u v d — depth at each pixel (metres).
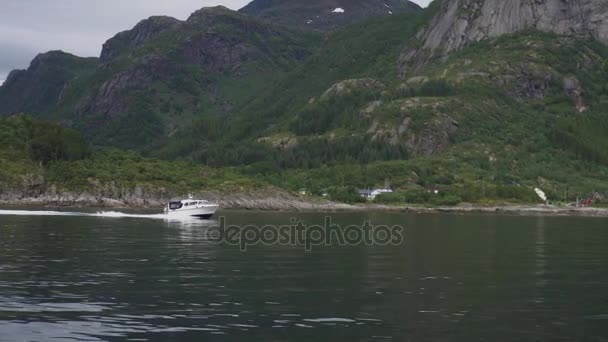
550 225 153.38
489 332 42.47
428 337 41.25
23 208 186.12
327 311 47.81
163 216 157.50
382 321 45.06
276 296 52.97
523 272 66.81
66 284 57.00
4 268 65.25
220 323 44.16
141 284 57.56
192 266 68.81
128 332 41.78
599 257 80.69
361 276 63.50
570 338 41.22
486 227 141.75
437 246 94.19
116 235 103.00
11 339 40.12
